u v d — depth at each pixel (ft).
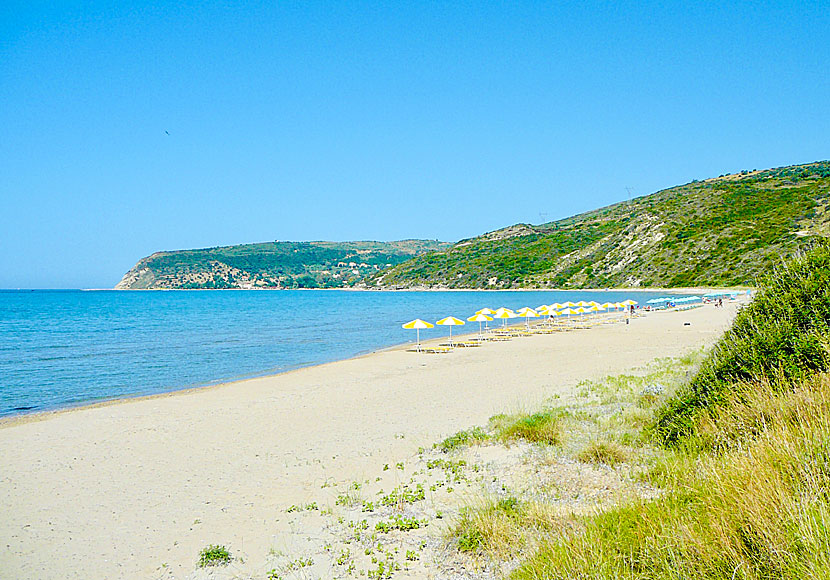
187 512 24.41
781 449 14.70
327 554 19.17
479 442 31.35
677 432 24.14
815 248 26.27
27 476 30.42
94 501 26.27
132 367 80.33
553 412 34.94
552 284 360.69
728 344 25.05
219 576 18.37
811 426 15.40
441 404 45.57
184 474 29.94
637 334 102.73
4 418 47.62
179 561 19.77
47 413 49.44
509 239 500.74
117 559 20.18
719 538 12.51
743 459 15.01
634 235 356.79
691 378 27.91
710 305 177.88
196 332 140.36
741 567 11.47
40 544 21.67
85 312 246.68
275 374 72.33
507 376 59.36
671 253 307.99
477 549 17.78
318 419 42.14
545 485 22.58
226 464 31.42
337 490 26.07
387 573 17.33
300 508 23.93
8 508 25.57
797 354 21.34
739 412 20.15
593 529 15.19
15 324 173.27
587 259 371.97
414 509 22.48
